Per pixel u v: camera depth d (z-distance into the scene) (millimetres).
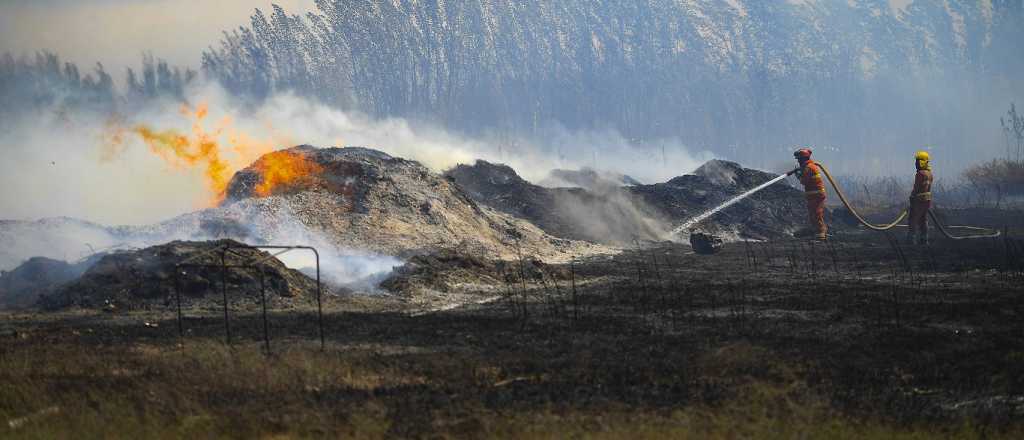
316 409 37938
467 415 37375
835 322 58719
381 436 34375
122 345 51656
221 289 68812
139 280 68625
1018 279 79750
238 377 42812
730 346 49406
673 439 33062
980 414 37500
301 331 56719
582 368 45844
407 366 46031
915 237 120438
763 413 36125
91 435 33938
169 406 37875
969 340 52156
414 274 79250
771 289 75938
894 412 37500
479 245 108375
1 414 37062
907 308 63594
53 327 58344
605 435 33344
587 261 107250
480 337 54844
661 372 44781
